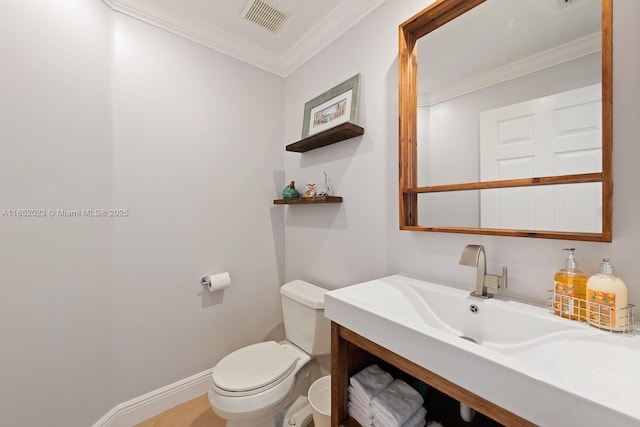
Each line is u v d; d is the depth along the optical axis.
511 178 0.91
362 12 1.41
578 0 0.78
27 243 1.03
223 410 1.10
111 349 1.33
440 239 1.11
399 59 1.17
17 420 1.00
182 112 1.57
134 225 1.41
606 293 0.67
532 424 0.49
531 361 0.71
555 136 0.82
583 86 0.77
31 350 1.04
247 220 1.86
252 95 1.88
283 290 1.61
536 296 0.86
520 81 0.89
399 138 1.17
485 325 0.86
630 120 0.70
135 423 1.40
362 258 1.44
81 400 1.20
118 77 1.36
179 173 1.56
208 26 1.62
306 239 1.82
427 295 1.01
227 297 1.76
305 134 1.76
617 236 0.73
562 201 0.81
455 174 1.05
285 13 1.54
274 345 1.48
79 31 1.19
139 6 1.41
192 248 1.61
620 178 0.72
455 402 0.96
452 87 1.06
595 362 0.59
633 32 0.70
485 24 0.98
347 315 0.87
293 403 1.46
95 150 1.26
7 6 0.97
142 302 1.43
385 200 1.31
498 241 0.95
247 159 1.86
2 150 0.97
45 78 1.08
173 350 1.54
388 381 0.96
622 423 0.39
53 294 1.11
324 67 1.68
